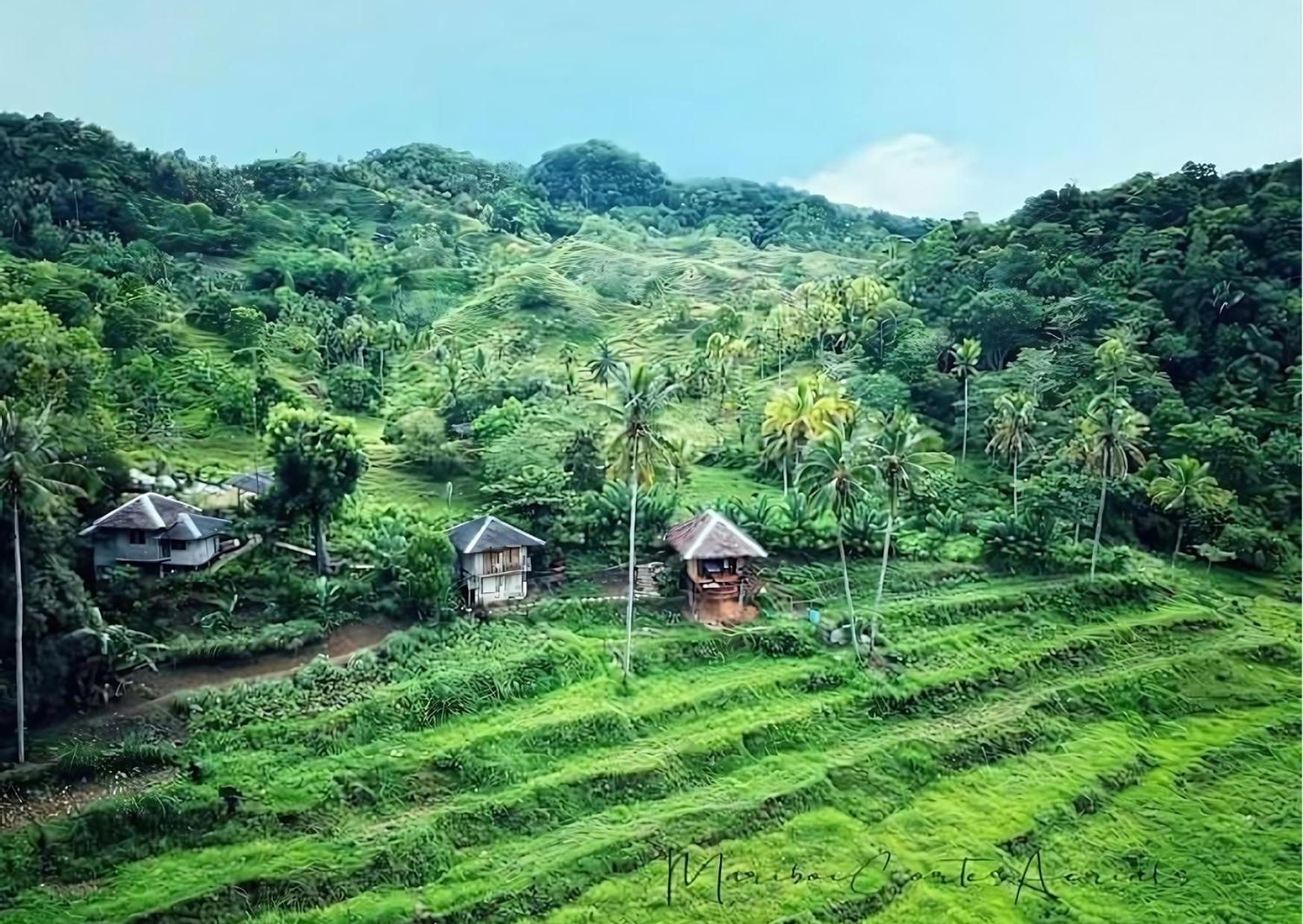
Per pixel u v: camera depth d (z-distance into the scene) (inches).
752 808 1603.1
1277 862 1609.3
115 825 1349.7
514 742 1673.2
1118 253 4306.1
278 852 1369.3
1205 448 3216.0
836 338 4448.8
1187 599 2647.6
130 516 2082.9
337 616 1941.4
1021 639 2322.8
